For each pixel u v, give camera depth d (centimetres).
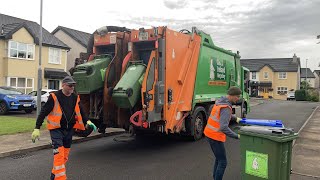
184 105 885
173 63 826
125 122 809
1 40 2461
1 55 2462
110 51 885
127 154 784
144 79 746
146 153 797
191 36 920
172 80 823
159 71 774
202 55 988
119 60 834
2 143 849
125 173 619
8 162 701
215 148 512
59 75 2864
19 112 1897
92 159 730
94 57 866
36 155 770
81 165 677
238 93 502
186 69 891
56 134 514
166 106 798
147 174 613
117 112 809
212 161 716
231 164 692
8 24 2620
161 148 859
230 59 1248
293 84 6025
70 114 528
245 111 1452
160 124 802
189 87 910
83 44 3559
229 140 975
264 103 3422
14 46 2512
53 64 2914
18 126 1118
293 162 675
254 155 430
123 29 880
